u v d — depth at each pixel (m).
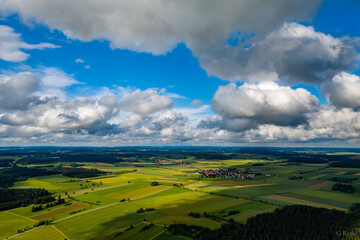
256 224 120.25
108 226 131.62
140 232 118.94
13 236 126.62
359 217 131.62
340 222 122.25
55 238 119.94
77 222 141.50
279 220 124.75
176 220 133.88
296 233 109.50
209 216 139.00
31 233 129.12
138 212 154.62
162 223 129.75
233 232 113.62
